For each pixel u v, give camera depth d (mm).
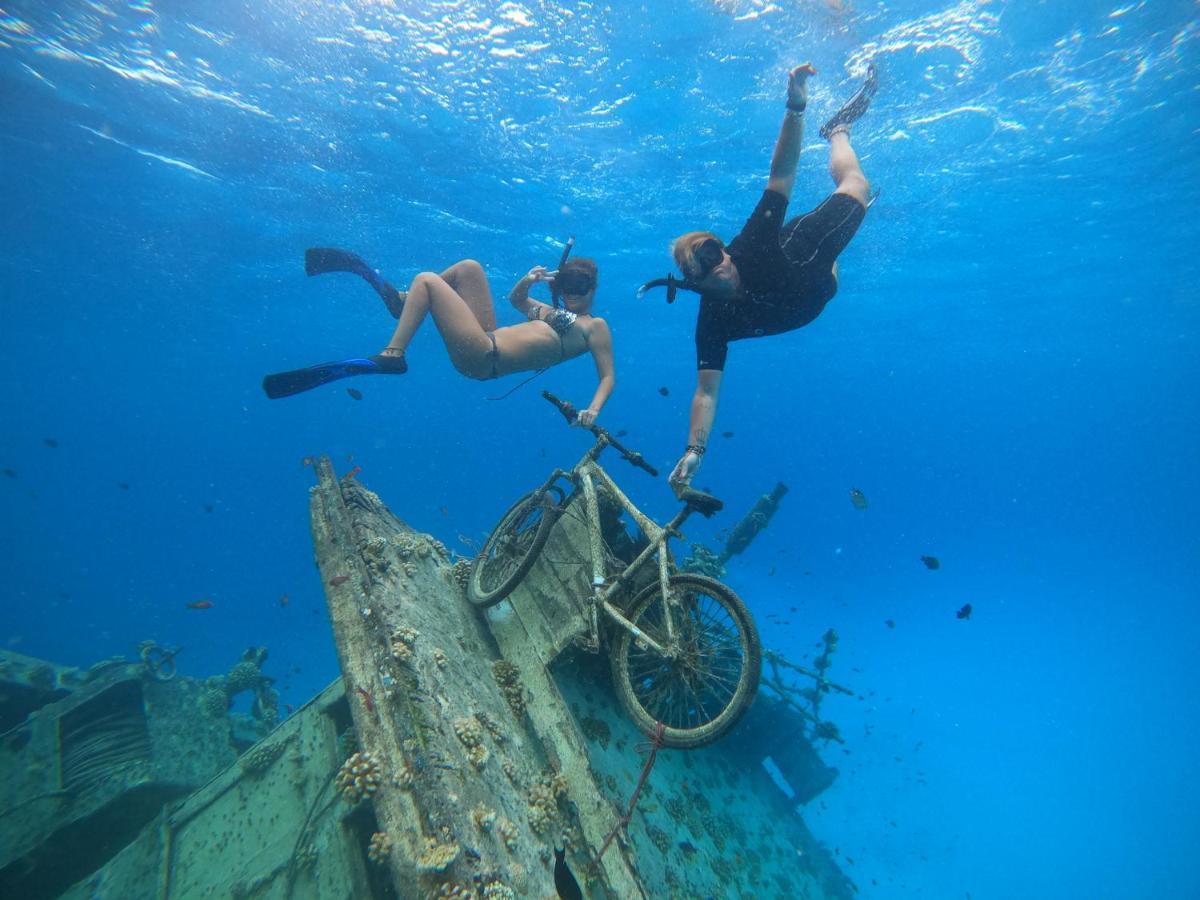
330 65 11477
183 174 15523
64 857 6203
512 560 4504
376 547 4176
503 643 4203
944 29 9906
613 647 3783
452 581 4676
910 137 13055
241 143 14070
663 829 4148
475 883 2348
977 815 17938
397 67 11453
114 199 16922
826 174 14508
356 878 3688
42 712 6945
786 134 2707
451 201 16828
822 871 6848
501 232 18938
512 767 3203
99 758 6715
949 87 11328
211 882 4395
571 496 4492
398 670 3154
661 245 20109
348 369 3627
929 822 17516
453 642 3807
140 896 4652
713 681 3842
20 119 13273
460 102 12375
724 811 5336
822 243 3008
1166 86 11422
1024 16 9609
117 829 6438
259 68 11633
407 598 3879
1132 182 15492
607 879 3027
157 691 7512
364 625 3545
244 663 8305
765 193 2842
